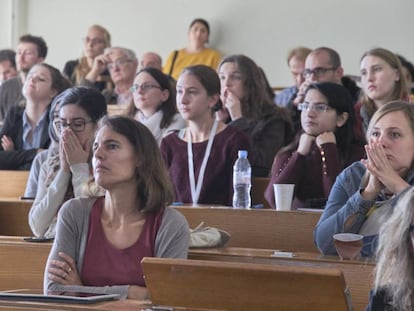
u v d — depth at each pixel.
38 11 11.87
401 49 10.41
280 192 4.51
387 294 2.62
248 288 2.82
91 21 11.68
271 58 10.94
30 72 6.59
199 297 2.89
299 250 4.30
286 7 10.86
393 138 3.77
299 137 5.20
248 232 4.37
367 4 10.52
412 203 2.56
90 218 3.71
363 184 3.80
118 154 3.65
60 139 4.45
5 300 2.98
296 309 2.79
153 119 6.12
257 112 6.06
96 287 3.55
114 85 8.29
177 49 11.39
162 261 2.89
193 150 5.27
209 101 5.30
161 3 11.44
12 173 5.90
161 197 3.69
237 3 11.08
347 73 10.59
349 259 3.63
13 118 6.66
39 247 4.11
